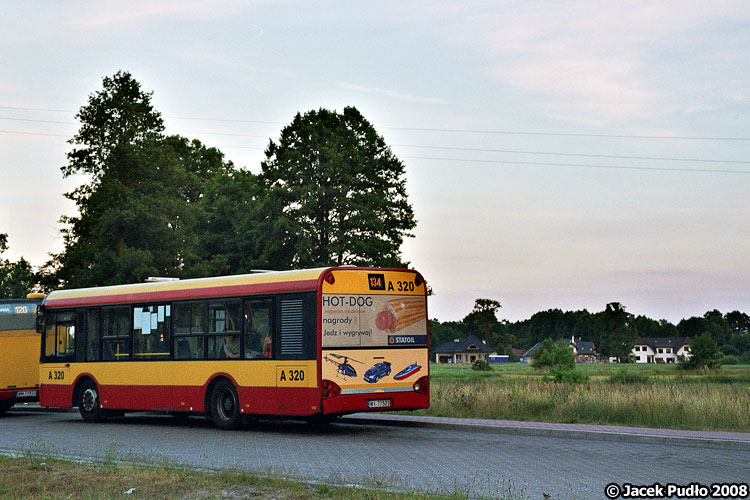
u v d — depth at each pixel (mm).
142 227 56188
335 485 10562
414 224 60031
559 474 11922
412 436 17453
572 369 42094
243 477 11008
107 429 20281
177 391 20109
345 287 17797
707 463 13078
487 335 144000
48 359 23547
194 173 70438
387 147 60125
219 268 60938
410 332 18625
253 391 18484
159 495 9969
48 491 10406
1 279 76000
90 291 22812
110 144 57750
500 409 21703
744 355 186750
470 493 10305
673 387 23938
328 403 17234
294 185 55344
